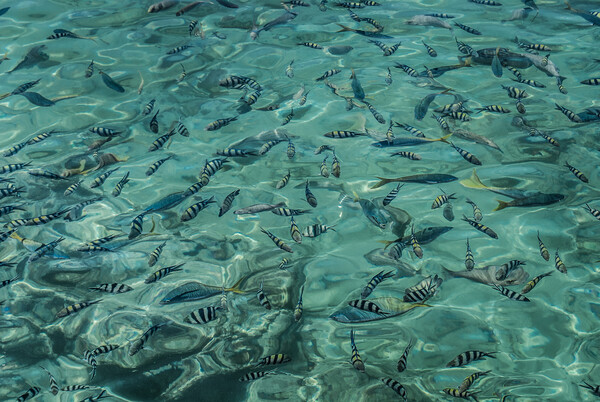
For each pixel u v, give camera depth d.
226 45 6.76
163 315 3.49
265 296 3.52
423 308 3.43
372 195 4.38
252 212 4.07
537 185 4.32
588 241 3.80
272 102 5.64
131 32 7.08
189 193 4.15
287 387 3.02
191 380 3.09
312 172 4.67
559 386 2.93
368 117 5.25
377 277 3.40
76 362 3.22
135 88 5.98
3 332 3.41
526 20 7.00
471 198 4.27
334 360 3.15
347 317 3.36
